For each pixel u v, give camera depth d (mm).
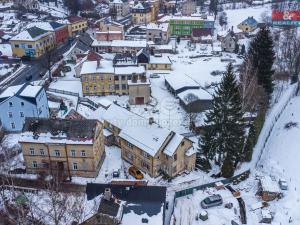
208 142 61688
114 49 131000
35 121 58906
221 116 59719
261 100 81625
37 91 72062
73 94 94375
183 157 60594
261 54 81875
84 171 58906
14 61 119688
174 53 134000
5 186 54438
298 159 63625
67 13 192625
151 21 183500
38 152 57375
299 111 82188
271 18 174125
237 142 60500
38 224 45344
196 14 173750
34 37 121250
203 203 53312
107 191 44500
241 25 161375
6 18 169625
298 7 197750
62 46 141375
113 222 43000
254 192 57469
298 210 52750
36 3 191125
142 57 113562
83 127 57969
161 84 103250
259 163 65188
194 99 81938
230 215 51844
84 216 44406
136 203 46031
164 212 46812
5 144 67125
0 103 69250
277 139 71938
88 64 97625
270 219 50406
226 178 60000
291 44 118188
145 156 59250
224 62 123812
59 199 50156
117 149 68500
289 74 104375
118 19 183750
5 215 47344
